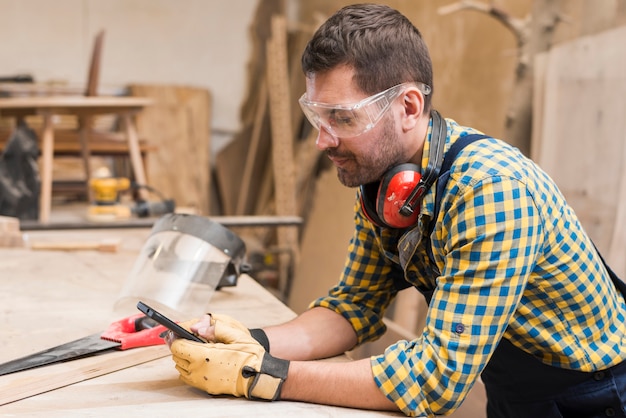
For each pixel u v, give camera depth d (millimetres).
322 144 1290
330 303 1645
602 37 2938
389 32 1249
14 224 2754
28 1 6180
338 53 1229
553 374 1407
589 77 3006
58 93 4285
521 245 1199
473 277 1212
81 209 3906
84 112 3600
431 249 1369
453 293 1229
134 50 6547
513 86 3611
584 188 2996
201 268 1899
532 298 1336
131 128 4008
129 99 3604
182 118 6566
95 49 4109
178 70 6691
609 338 1387
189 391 1361
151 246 1955
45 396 1329
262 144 6633
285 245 6004
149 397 1327
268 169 6539
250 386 1296
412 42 1275
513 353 1428
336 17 1270
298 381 1298
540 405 1445
